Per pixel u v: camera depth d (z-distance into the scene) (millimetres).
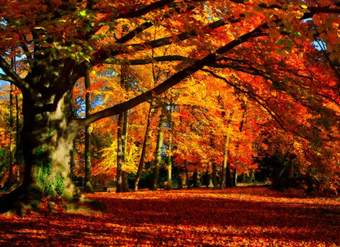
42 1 7066
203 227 10555
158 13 8484
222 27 10023
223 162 27656
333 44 5645
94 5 7562
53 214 10664
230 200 17562
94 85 21062
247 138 25516
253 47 9719
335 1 6078
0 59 9992
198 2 8328
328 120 8766
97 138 35844
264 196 20578
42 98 11109
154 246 8242
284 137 13867
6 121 31047
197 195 19359
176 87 19875
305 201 18547
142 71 20812
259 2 5828
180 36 9273
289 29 5633
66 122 11641
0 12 6816
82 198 11578
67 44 7281
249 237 9625
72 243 8133
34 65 10867
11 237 8305
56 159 11297
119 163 22203
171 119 25734
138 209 13031
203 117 25484
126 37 9820
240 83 11148
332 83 10141
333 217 13492
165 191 22547
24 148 11273
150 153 32938
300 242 9375
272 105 10133
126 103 11375
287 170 24406
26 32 7590
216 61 10719
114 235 9000
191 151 29125
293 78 9938
